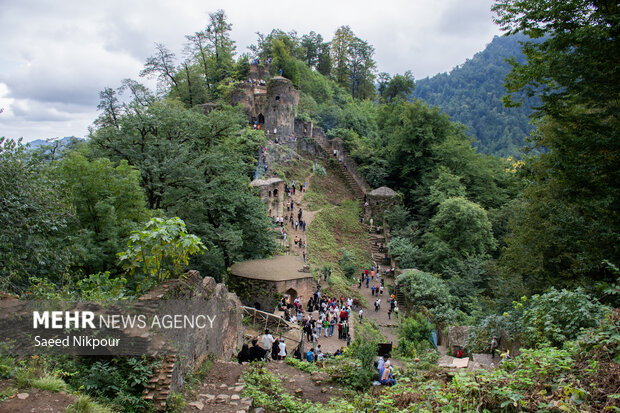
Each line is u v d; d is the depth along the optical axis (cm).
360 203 5344
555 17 1389
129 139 2638
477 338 1970
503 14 1524
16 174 1359
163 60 5788
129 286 1669
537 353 844
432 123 5584
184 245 1087
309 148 5878
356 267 4091
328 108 6844
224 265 2819
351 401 1071
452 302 3256
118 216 1973
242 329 1736
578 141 1512
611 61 1328
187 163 2759
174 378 885
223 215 3000
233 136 3931
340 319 2434
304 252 3769
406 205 5488
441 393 785
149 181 2586
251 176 4634
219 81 6875
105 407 744
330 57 9244
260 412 911
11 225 1304
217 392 980
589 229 1628
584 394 645
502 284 2636
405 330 2569
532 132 2525
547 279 1970
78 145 3019
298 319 2327
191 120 2897
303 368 1345
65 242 1678
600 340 791
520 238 2233
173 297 998
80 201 1867
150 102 3488
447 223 4162
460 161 5312
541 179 2150
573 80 1399
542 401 672
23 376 721
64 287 1142
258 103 5997
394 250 4291
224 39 7231
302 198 4941
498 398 724
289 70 6906
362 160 5916
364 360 1272
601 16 1309
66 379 792
